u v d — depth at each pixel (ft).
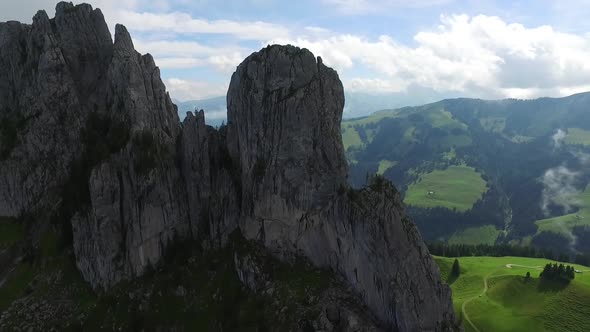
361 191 354.13
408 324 319.68
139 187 382.01
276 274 359.25
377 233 333.62
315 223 364.38
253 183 380.17
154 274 380.99
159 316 353.92
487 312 634.02
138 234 382.22
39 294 384.68
